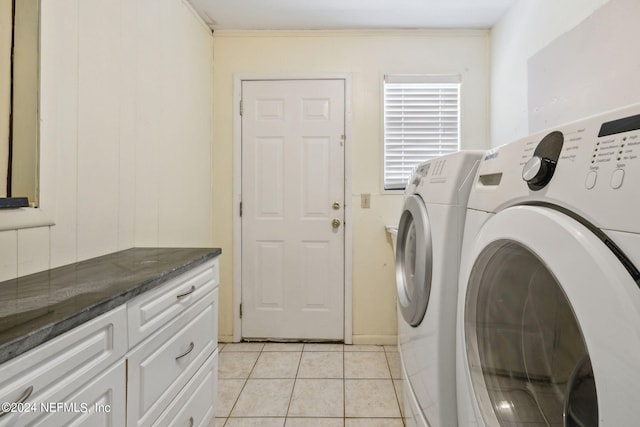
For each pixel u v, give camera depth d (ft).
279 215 8.01
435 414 3.14
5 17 3.23
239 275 8.05
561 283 1.67
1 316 2.21
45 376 2.06
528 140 2.33
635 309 1.37
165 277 3.36
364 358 7.22
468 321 2.72
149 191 5.45
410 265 4.49
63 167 3.77
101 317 2.53
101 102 4.36
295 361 7.10
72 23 3.88
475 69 7.83
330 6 6.94
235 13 7.22
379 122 7.89
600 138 1.72
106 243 4.45
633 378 1.33
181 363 3.73
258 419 5.24
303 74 7.89
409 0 6.71
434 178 3.57
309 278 8.01
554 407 2.12
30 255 3.40
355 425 5.10
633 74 3.85
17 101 3.31
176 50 6.35
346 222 7.91
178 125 6.42
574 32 4.83
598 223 1.61
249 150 8.01
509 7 6.86
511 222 2.15
